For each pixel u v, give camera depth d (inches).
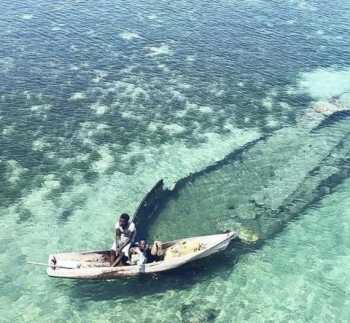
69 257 847.7
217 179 1098.1
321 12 1935.3
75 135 1202.0
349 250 954.1
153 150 1176.8
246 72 1503.4
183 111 1316.4
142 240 914.7
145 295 841.5
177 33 1690.5
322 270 910.4
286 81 1477.6
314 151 1193.4
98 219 989.8
